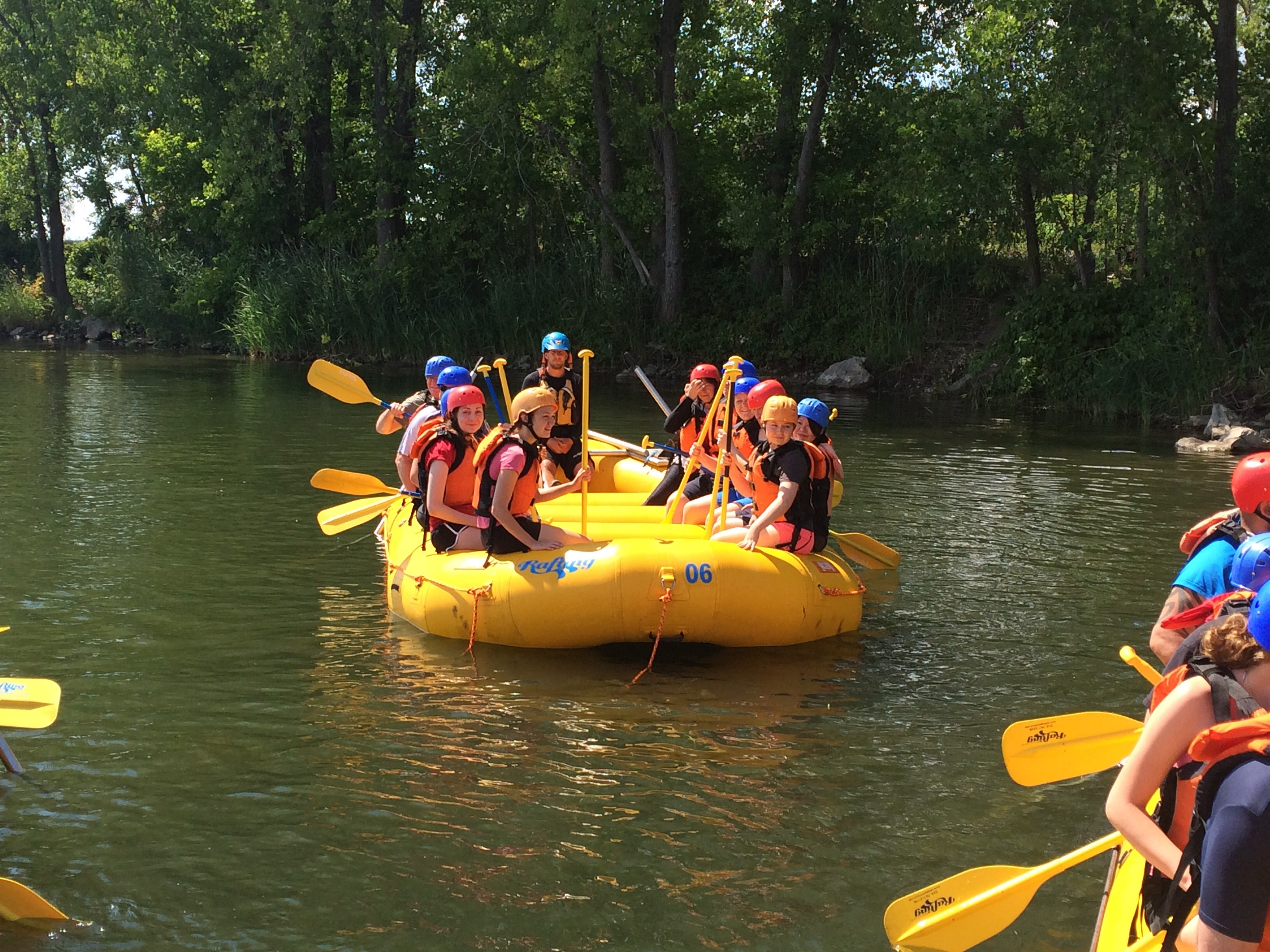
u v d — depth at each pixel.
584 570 5.60
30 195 35.94
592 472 8.76
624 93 23.19
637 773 4.27
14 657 5.43
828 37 21.47
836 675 5.41
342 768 4.27
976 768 4.36
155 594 6.54
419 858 3.62
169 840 3.73
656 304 24.38
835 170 23.06
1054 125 18.47
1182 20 18.20
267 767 4.28
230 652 5.58
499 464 5.76
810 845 3.74
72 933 3.20
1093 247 22.16
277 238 28.38
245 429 13.55
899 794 4.12
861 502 9.71
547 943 3.17
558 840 3.75
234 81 25.91
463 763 4.33
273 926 3.24
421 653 5.64
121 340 31.92
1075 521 8.95
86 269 38.16
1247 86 17.55
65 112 31.80
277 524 8.41
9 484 9.69
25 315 34.94
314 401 16.91
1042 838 3.82
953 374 20.67
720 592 5.58
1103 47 16.50
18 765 4.27
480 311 24.73
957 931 2.94
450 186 25.19
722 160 23.83
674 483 7.62
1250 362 16.17
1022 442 13.73
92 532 8.01
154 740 4.51
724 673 5.42
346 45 25.22
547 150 25.78
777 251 23.09
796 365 22.89
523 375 23.17
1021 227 19.97
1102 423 16.06
